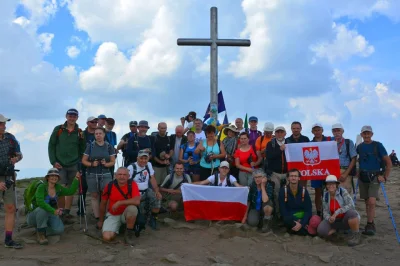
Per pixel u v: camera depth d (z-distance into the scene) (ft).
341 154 29.73
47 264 21.56
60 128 28.58
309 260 23.16
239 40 39.52
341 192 26.86
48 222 25.36
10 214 23.94
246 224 28.60
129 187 25.66
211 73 39.40
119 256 23.07
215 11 39.45
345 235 27.71
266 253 24.13
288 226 27.99
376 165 28.14
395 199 43.37
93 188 28.30
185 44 39.27
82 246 24.49
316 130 31.17
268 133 32.30
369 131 28.30
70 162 28.60
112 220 25.70
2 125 23.68
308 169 29.58
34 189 25.17
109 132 34.55
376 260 23.30
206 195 30.19
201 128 35.37
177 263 21.99
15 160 24.14
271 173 30.73
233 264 22.25
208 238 26.86
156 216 29.17
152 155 32.83
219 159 32.48
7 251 23.24
